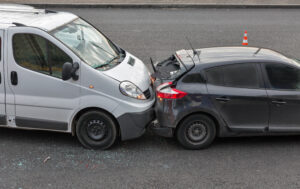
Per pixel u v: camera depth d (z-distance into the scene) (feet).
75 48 19.22
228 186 16.44
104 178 16.98
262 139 20.98
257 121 19.43
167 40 39.52
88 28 22.00
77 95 18.84
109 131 19.29
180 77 19.04
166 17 49.14
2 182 16.53
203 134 19.47
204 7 54.44
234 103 18.98
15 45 18.81
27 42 18.79
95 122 19.22
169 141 20.77
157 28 43.96
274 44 38.50
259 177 17.16
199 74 19.02
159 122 19.42
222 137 21.18
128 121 18.94
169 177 17.12
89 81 18.66
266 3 55.21
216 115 19.02
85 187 16.25
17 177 16.94
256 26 45.24
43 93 19.02
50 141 20.56
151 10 52.85
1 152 19.17
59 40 18.83
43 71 18.90
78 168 17.79
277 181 16.85
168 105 18.86
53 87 18.85
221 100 18.88
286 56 20.83
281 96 19.07
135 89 19.20
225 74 19.16
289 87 19.33
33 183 16.51
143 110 19.13
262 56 19.81
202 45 37.93
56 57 18.78
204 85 18.93
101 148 19.56
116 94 18.72
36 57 18.83
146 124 19.47
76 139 20.89
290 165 18.24
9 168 17.66
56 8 52.75
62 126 19.38
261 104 19.10
